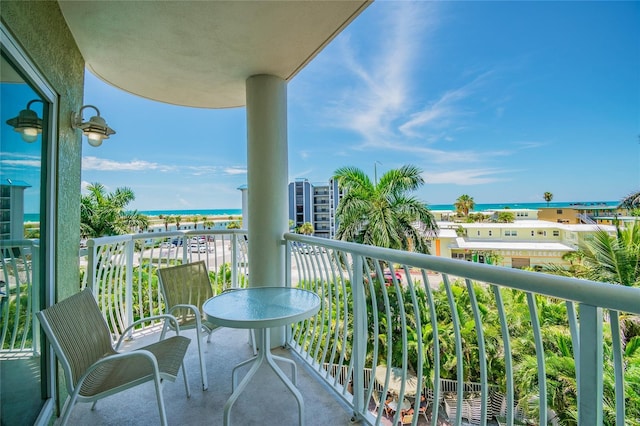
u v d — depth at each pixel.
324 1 1.90
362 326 1.83
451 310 1.23
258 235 2.75
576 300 0.78
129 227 17.28
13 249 1.54
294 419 1.83
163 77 2.83
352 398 1.95
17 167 1.55
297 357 2.62
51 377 1.82
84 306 1.83
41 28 1.67
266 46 2.35
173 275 2.71
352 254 1.85
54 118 1.88
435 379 1.32
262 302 1.93
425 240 8.01
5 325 1.47
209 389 2.15
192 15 1.99
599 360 0.75
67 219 2.10
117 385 1.53
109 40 2.25
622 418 0.72
